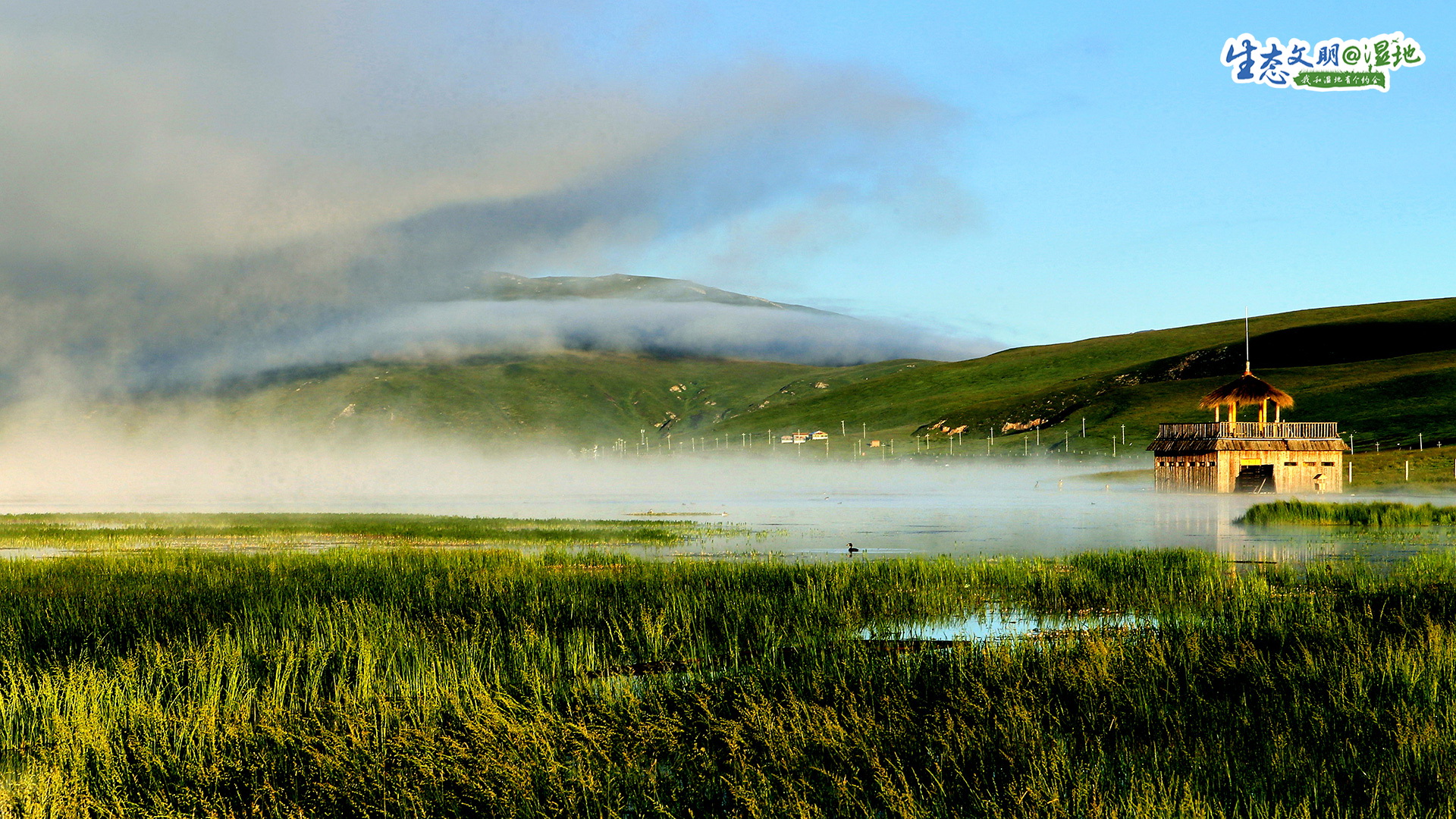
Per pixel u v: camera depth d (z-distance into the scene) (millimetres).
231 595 23891
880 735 11102
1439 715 11336
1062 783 9602
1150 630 17688
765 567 29016
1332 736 11016
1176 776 9695
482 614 20734
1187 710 12172
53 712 12578
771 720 11492
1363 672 13500
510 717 12102
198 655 15289
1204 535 47406
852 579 26328
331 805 9953
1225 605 21500
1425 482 98750
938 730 11172
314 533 52219
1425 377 181125
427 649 16594
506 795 9633
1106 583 25547
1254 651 15055
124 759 10922
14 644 17625
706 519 65938
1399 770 9672
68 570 29500
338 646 16719
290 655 15586
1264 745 10602
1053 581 25578
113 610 21562
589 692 14172
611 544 43625
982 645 16484
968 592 24266
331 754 10922
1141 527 54062
